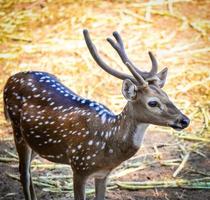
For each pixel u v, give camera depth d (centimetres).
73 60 1589
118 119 932
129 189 1142
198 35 1703
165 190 1141
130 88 896
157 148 1267
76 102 988
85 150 952
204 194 1132
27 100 1013
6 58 1608
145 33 1706
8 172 1191
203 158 1238
